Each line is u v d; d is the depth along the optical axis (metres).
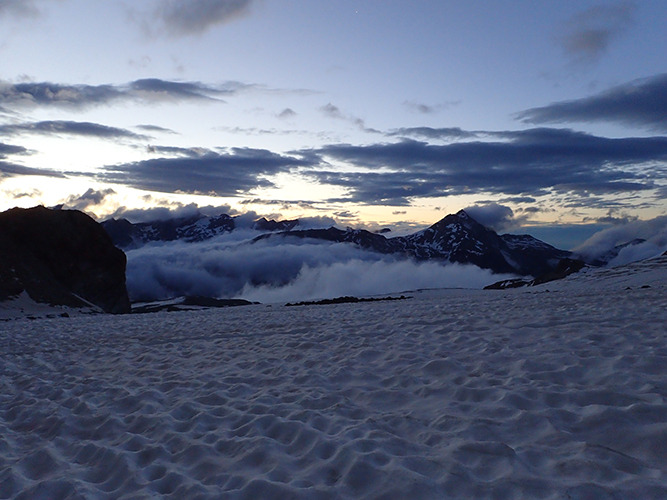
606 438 4.51
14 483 4.58
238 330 14.73
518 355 7.82
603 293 19.39
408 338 10.38
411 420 5.39
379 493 3.80
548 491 3.60
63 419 6.61
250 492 3.99
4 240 42.41
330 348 10.10
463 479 3.88
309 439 5.05
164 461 4.95
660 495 3.43
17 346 14.78
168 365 10.03
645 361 6.68
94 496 4.18
